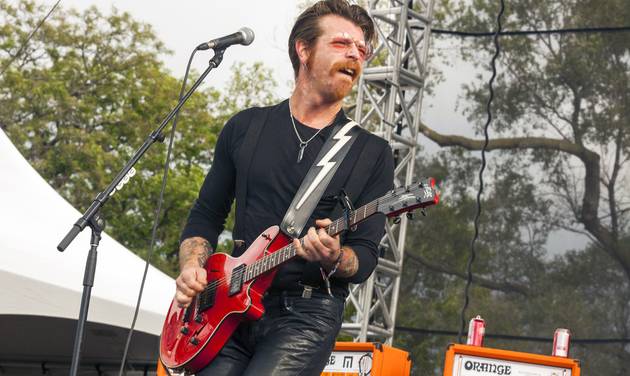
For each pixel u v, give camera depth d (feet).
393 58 30.01
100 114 84.48
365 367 18.22
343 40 12.03
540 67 32.40
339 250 11.01
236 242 12.09
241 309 11.57
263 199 11.96
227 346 11.89
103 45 85.25
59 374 31.12
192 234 12.73
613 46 31.35
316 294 11.57
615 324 29.09
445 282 32.53
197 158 86.02
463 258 32.40
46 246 24.66
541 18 32.55
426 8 31.01
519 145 32.27
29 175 26.78
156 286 26.32
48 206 26.05
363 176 11.86
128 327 25.11
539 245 31.04
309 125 12.16
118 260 26.23
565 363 16.81
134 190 81.51
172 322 12.78
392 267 29.25
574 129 31.50
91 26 84.94
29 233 24.68
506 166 32.30
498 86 32.89
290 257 11.19
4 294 23.31
